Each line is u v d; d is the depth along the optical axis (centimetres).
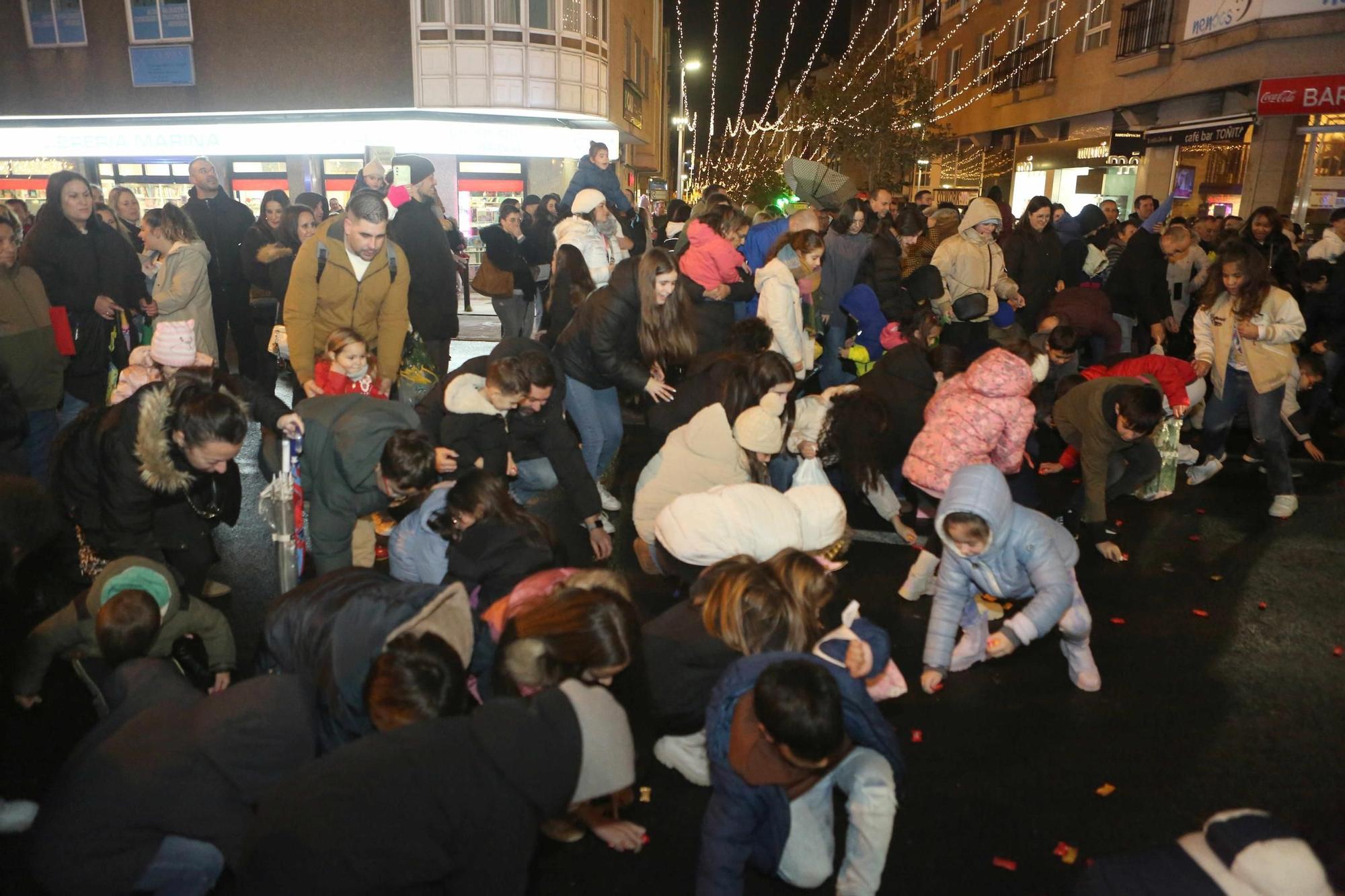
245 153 1916
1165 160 2005
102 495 371
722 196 820
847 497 593
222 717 242
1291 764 353
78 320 596
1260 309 571
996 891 288
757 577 300
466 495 343
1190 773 346
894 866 297
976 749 359
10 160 1983
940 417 452
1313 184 1595
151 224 652
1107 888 192
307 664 286
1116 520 595
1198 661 426
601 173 1134
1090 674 397
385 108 1902
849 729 269
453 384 450
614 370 529
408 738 212
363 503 400
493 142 1903
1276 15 1609
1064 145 2470
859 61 3116
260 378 848
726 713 262
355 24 1862
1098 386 507
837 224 788
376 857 199
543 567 342
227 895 276
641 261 515
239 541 542
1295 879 173
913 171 3497
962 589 372
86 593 333
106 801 236
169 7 1897
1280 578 513
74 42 1944
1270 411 586
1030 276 863
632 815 322
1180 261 901
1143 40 2056
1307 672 418
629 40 2527
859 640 286
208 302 666
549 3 1866
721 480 445
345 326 534
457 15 1847
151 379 445
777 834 265
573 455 489
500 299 969
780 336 638
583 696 228
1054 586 353
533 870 296
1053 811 324
